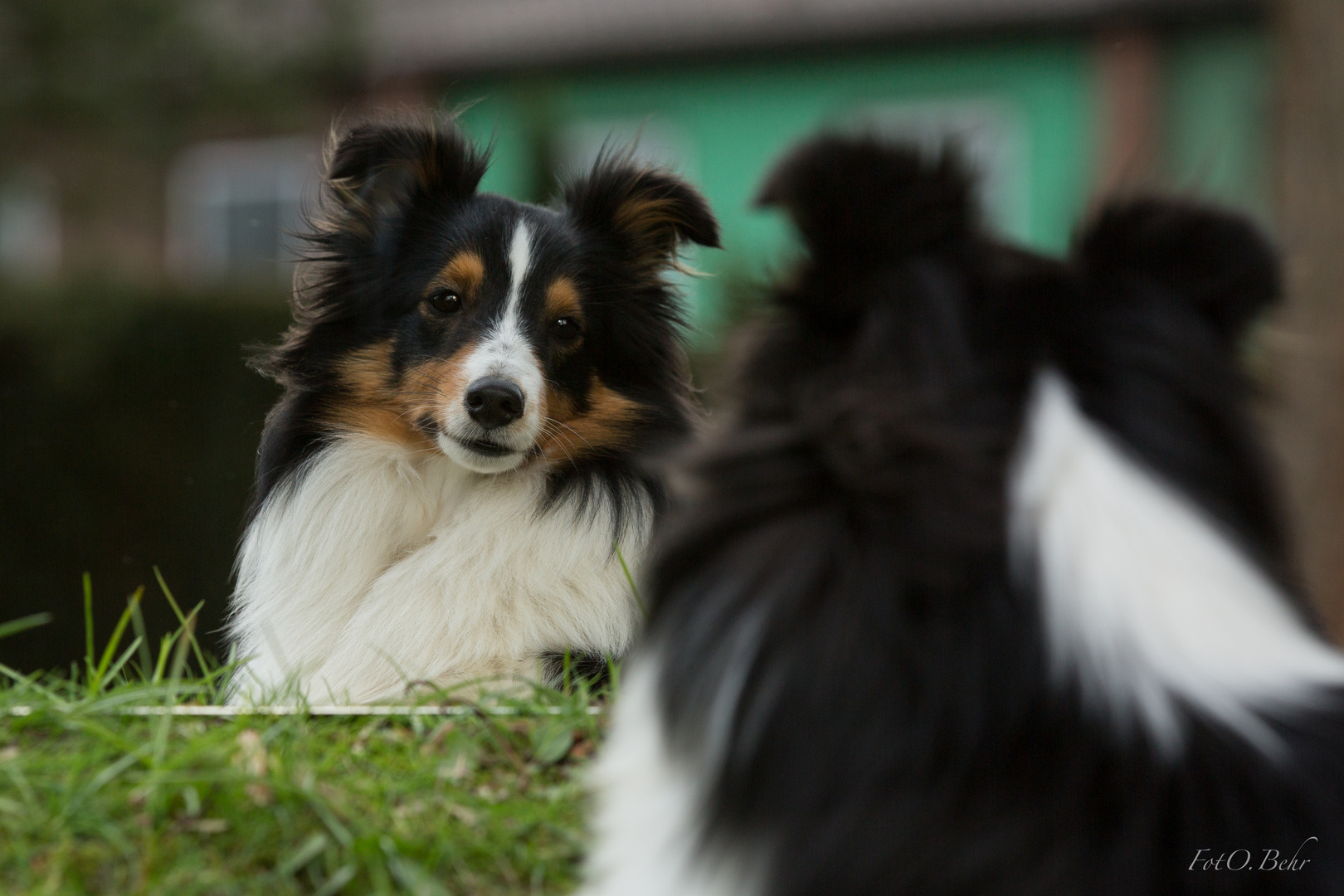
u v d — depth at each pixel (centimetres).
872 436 166
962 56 1261
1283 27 738
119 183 1248
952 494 163
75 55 1136
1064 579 161
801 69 1298
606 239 421
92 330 964
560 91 945
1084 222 183
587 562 385
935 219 172
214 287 991
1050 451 165
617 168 425
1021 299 173
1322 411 663
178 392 967
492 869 234
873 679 162
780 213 178
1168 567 162
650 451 406
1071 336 171
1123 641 160
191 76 1174
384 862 227
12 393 988
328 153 421
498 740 272
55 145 1193
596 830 219
